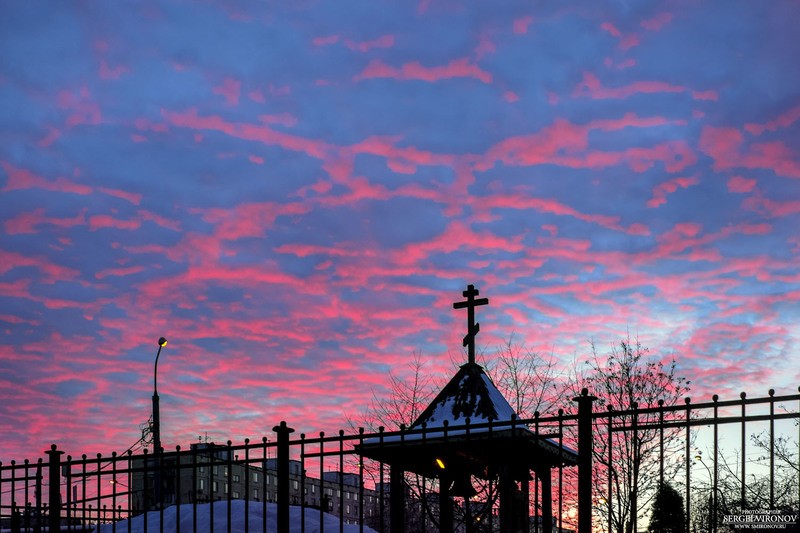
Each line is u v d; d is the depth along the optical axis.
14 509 11.30
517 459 10.07
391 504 9.91
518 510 10.05
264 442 9.73
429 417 10.03
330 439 9.52
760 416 7.80
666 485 19.44
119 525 12.61
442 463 10.20
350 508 57.81
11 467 11.17
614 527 21.48
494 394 10.12
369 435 9.30
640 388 27.22
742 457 7.95
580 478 8.23
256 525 11.53
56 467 10.96
